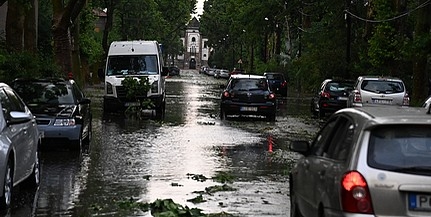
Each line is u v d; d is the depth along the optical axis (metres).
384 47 46.94
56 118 22.50
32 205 14.34
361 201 8.24
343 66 62.19
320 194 9.41
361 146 8.60
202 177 18.23
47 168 19.53
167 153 23.23
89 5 79.12
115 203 14.66
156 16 111.56
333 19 69.81
